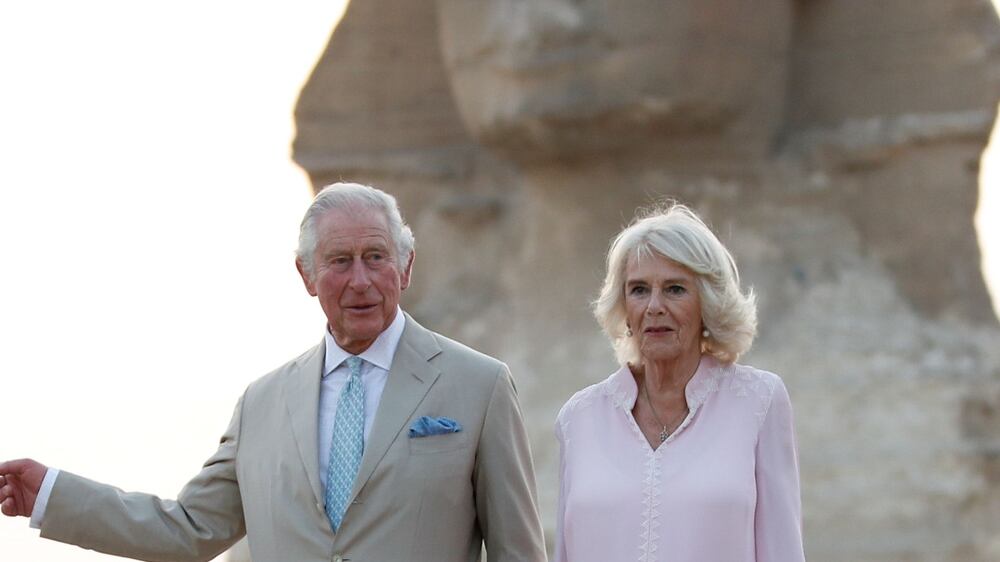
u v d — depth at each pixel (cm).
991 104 2619
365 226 668
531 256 2752
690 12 2497
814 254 2630
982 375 2534
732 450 644
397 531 659
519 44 2525
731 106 2573
